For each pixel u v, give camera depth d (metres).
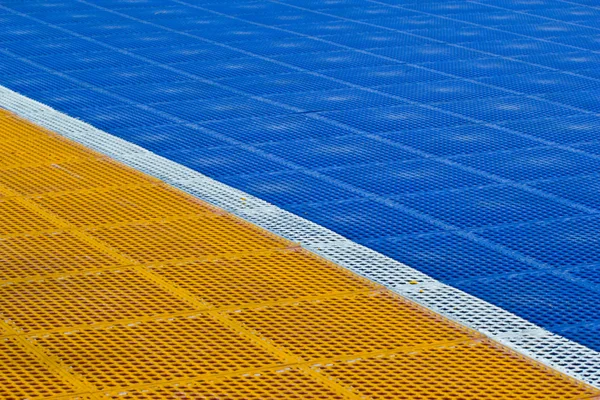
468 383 5.30
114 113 10.82
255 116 10.80
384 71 12.77
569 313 6.33
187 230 7.41
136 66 12.87
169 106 11.13
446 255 7.22
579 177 8.95
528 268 7.02
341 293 6.40
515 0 17.55
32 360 5.46
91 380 5.27
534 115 10.93
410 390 5.21
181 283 6.49
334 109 11.09
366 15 16.22
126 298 6.25
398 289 6.49
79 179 8.48
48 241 7.14
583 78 12.50
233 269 6.73
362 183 8.76
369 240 7.48
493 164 9.30
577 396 5.19
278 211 7.91
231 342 5.70
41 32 14.66
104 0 17.17
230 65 12.98
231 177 8.88
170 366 5.42
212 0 17.33
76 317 5.98
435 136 10.16
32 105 10.80
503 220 7.91
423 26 15.45
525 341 5.84
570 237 7.57
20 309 6.07
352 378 5.32
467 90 11.92
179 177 8.64
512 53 13.77
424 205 8.23
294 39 14.48
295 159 9.41
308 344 5.69
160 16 15.93
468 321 6.07
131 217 7.65
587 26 15.50
